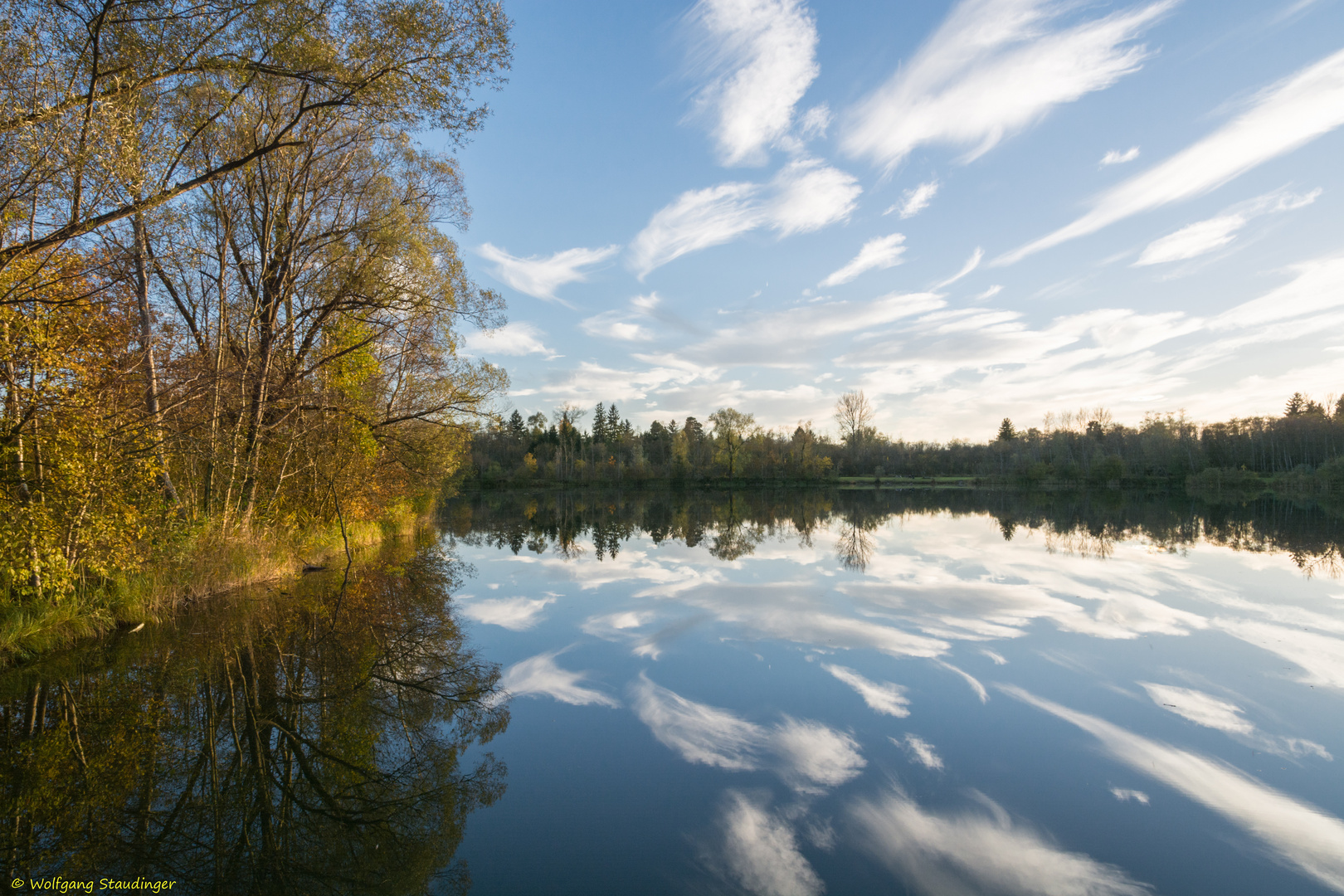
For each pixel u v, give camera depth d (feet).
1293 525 76.48
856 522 93.81
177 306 41.98
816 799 14.49
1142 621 29.71
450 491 103.76
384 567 50.57
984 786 14.90
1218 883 11.32
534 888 11.53
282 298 46.68
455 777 15.90
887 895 11.09
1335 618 29.91
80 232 23.22
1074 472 212.84
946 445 290.15
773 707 20.06
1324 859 11.97
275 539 46.21
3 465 24.67
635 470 250.98
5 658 24.22
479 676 23.79
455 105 30.63
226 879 12.14
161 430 32.86
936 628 29.04
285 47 27.02
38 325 23.21
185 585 34.58
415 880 11.85
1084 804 14.03
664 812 14.10
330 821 14.05
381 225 47.37
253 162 42.60
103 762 16.92
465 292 53.78
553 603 36.58
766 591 38.99
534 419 325.42
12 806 14.74
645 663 24.82
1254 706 19.43
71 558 27.25
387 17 28.30
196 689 22.36
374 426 53.01
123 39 25.00
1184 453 205.16
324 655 26.43
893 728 18.22
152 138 27.63
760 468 251.19
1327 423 199.00
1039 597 35.60
